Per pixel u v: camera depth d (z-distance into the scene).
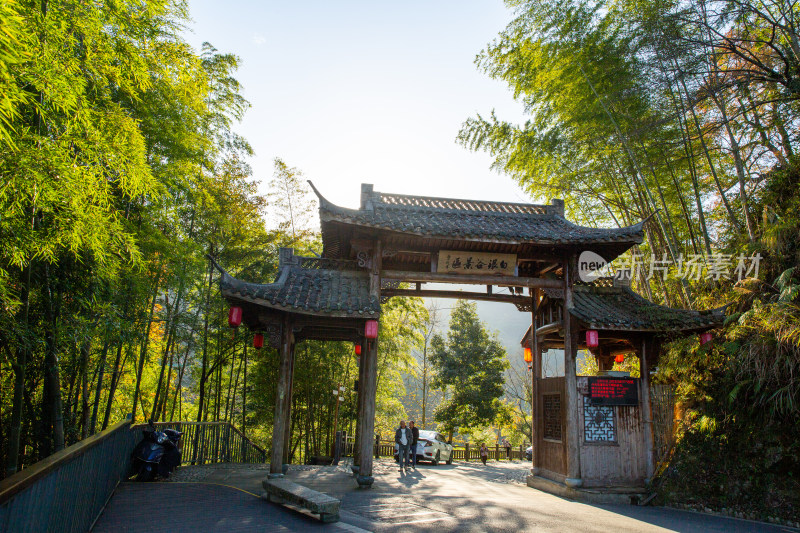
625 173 11.77
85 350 7.98
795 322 7.23
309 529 5.43
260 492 7.61
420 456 16.61
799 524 6.67
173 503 6.48
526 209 10.68
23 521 2.75
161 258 9.80
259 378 15.32
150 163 8.35
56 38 3.92
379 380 19.44
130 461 8.43
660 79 9.40
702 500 8.02
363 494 7.96
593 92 10.67
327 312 8.39
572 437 9.18
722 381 8.53
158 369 15.45
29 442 7.44
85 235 4.44
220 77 11.67
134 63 5.13
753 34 9.91
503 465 19.05
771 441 7.48
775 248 8.65
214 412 16.03
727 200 10.20
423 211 9.99
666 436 9.20
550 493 9.51
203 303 13.27
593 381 9.42
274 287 8.66
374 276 9.21
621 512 7.68
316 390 16.39
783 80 8.96
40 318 6.26
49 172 3.78
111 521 5.37
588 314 9.41
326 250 10.82
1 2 2.64
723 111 9.42
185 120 9.32
